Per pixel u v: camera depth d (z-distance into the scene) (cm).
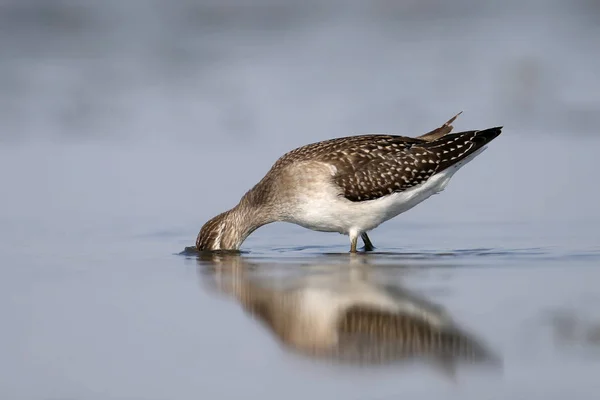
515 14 2975
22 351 1021
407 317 1107
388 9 3044
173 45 2716
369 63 2552
